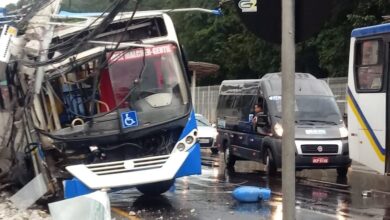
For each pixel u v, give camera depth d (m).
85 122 10.60
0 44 10.22
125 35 10.97
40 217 9.66
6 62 10.23
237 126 17.81
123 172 10.32
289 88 4.21
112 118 10.59
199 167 10.70
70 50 10.02
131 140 10.68
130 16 10.91
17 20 10.86
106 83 10.73
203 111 35.91
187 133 10.70
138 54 10.88
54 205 5.52
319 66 30.77
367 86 12.27
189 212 10.21
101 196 5.29
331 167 14.95
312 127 15.19
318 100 16.08
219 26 40.84
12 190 12.23
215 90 34.69
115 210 10.50
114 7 9.54
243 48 36.91
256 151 16.23
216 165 19.30
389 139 11.74
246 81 17.95
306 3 4.38
